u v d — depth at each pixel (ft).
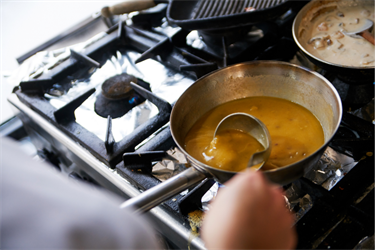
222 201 0.83
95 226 0.70
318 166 2.04
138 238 0.76
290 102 2.06
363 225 1.72
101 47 3.53
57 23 4.38
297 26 2.56
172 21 2.97
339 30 2.68
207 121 2.05
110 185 2.41
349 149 2.10
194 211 1.92
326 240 1.69
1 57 4.22
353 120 2.14
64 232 0.66
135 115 2.76
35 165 0.79
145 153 2.22
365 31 2.52
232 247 0.80
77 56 3.41
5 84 4.15
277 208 0.82
